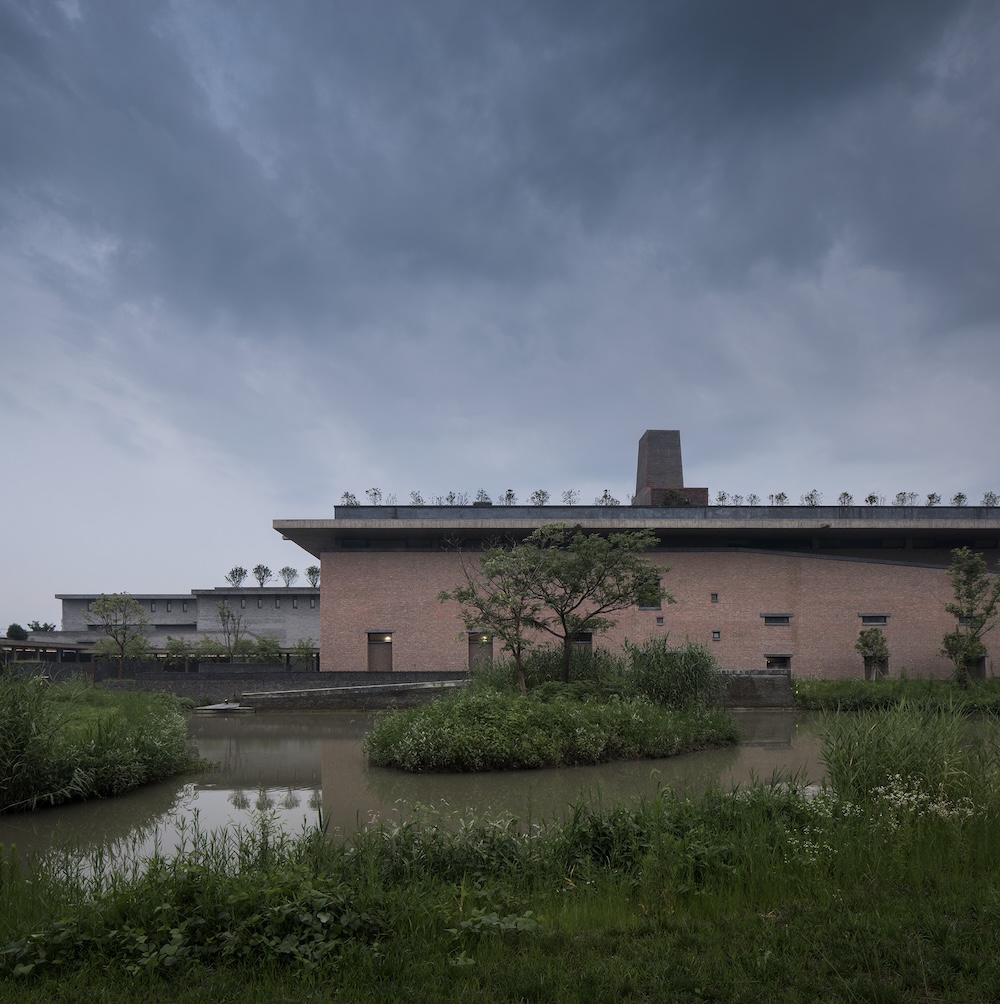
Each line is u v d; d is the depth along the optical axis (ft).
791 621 124.36
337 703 99.71
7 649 155.84
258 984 15.71
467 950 17.51
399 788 44.73
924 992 14.98
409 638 126.11
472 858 23.35
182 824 31.65
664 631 123.65
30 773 40.09
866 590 124.36
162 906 18.17
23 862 29.01
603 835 24.82
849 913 18.79
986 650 106.11
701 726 61.62
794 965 16.07
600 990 15.20
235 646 170.91
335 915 18.48
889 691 94.63
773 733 69.46
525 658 89.15
